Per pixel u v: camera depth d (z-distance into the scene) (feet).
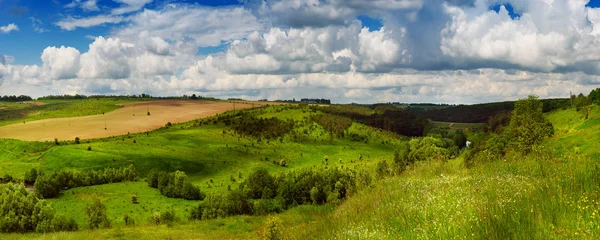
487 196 33.68
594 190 27.12
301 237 53.01
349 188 78.23
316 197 269.03
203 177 600.39
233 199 239.71
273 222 67.77
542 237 21.88
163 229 109.19
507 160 54.49
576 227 21.76
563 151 49.88
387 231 34.01
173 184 461.37
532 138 166.20
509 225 24.53
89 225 276.41
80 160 588.50
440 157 73.97
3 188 202.80
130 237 96.94
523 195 30.86
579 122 310.65
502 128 262.47
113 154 625.82
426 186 48.70
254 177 374.63
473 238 24.62
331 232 44.21
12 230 184.24
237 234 96.89
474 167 57.77
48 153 612.70
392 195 50.65
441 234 27.20
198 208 260.21
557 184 30.86
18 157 636.07
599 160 36.76
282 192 286.66
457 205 32.71
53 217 196.54
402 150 391.65
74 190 458.50
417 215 35.50
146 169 596.70
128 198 430.61
